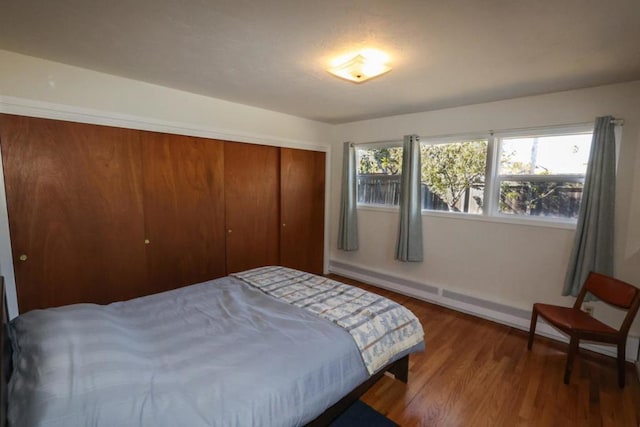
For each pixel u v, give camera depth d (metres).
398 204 3.96
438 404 1.92
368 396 1.99
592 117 2.51
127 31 1.71
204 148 3.06
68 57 2.10
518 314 2.94
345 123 4.31
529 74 2.24
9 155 2.07
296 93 2.87
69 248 2.34
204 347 1.47
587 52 1.86
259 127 3.51
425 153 3.62
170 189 2.85
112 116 2.46
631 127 2.35
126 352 1.27
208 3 1.42
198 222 3.07
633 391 2.05
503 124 2.97
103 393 1.02
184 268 3.01
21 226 2.14
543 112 2.74
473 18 1.50
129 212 2.62
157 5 1.44
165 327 1.66
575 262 2.55
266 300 2.06
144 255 2.73
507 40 1.72
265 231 3.71
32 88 2.12
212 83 2.62
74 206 2.34
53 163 2.23
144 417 1.02
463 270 3.34
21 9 1.48
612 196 2.38
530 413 1.85
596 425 1.76
